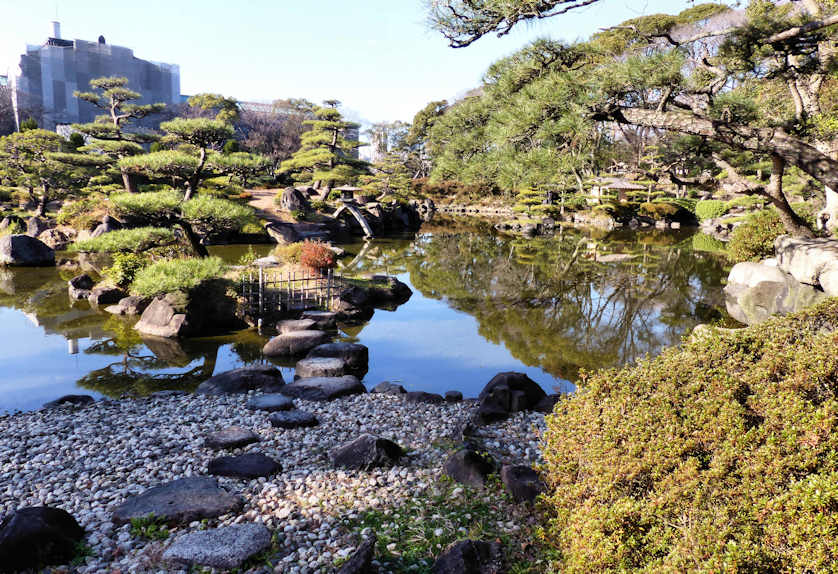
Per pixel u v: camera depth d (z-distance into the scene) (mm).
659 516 2846
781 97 14359
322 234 32812
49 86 85750
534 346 12430
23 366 10586
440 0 7148
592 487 3254
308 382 8945
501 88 9789
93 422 7340
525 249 30406
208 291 13930
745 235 18922
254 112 75062
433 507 4684
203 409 7922
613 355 11703
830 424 2537
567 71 8367
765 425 2783
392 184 56156
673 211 46062
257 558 3951
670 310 15688
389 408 7977
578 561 3006
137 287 12922
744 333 3660
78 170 31328
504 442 6438
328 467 5664
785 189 24109
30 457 6133
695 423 3049
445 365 11031
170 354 11609
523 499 4641
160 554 3971
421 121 65625
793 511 2346
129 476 5566
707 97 9000
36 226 27328
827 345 3100
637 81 7543
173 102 101062
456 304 17031
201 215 14438
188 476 5543
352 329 13945
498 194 63406
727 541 2457
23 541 3824
